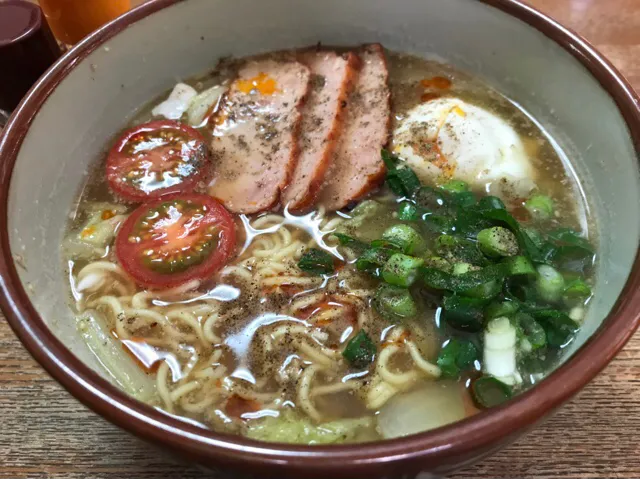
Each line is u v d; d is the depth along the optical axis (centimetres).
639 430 14
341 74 20
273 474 10
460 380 14
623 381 15
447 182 18
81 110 18
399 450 10
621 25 22
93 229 17
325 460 10
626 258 14
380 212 17
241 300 16
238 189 18
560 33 17
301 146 19
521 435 11
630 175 15
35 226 15
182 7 19
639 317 11
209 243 16
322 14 21
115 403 10
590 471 14
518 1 18
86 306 16
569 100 18
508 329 14
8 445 14
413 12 20
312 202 18
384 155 18
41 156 16
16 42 18
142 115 20
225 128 19
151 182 18
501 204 16
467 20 19
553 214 17
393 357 15
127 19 18
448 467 10
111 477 14
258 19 20
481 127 19
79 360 11
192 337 15
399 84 21
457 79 21
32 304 12
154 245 16
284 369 14
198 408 14
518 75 20
